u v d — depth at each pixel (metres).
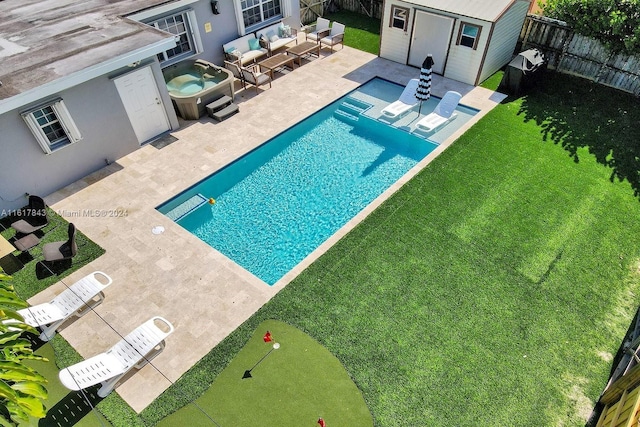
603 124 14.21
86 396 7.80
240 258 10.67
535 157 12.97
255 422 7.45
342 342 8.51
